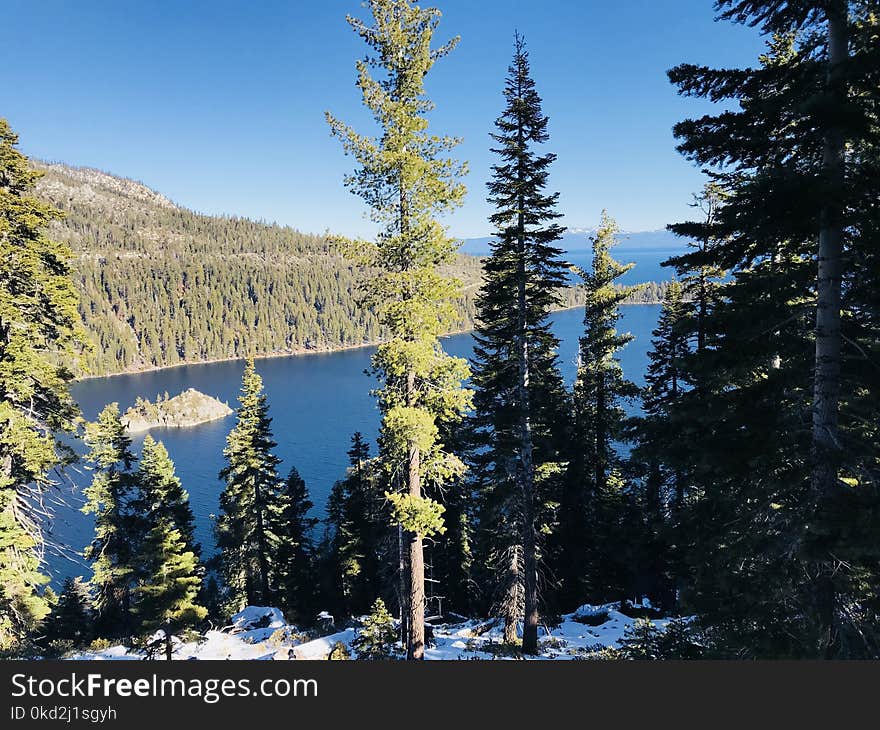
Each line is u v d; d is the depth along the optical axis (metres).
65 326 18.52
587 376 26.02
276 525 34.38
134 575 28.86
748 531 7.91
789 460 7.41
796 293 7.59
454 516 28.44
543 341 16.53
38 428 18.75
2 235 16.69
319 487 76.25
